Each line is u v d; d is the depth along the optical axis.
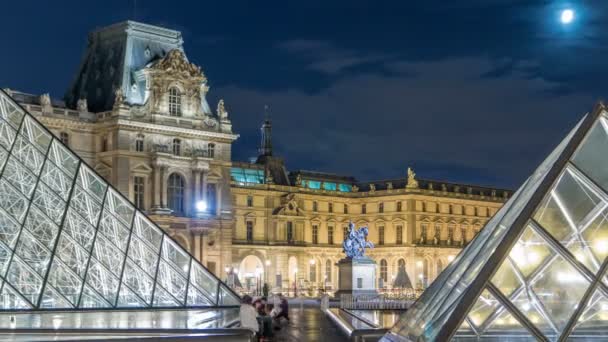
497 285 29.16
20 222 77.25
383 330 54.38
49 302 75.94
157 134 182.62
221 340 45.56
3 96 82.31
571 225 30.17
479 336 28.61
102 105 186.38
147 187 180.75
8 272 74.88
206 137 190.62
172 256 88.25
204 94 194.38
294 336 62.19
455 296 31.12
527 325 28.61
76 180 82.88
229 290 89.56
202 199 187.75
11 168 79.56
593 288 29.03
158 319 69.56
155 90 183.00
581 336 28.66
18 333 50.16
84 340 42.44
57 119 174.50
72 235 80.62
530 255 29.56
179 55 186.38
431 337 29.84
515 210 32.81
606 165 31.16
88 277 79.69
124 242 84.38
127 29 188.00
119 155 176.25
